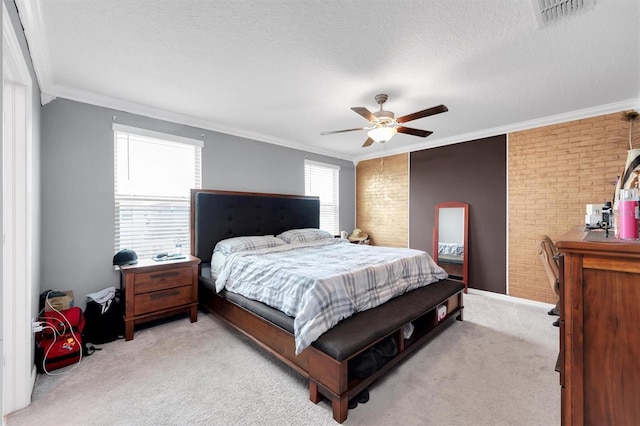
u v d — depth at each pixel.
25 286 1.73
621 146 2.91
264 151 4.20
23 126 1.75
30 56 1.88
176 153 3.35
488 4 1.54
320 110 3.13
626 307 0.77
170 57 2.08
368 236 5.38
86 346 2.35
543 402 1.71
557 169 3.31
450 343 2.47
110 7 1.56
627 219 0.87
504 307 3.40
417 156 4.66
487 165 3.88
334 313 1.91
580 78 2.37
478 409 1.66
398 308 2.23
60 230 2.55
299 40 1.87
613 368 0.79
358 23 1.70
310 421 1.58
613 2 1.50
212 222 3.48
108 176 2.82
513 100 2.83
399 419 1.59
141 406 1.68
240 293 2.59
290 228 4.36
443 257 4.29
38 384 1.88
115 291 2.71
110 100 2.78
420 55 2.04
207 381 1.93
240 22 1.70
